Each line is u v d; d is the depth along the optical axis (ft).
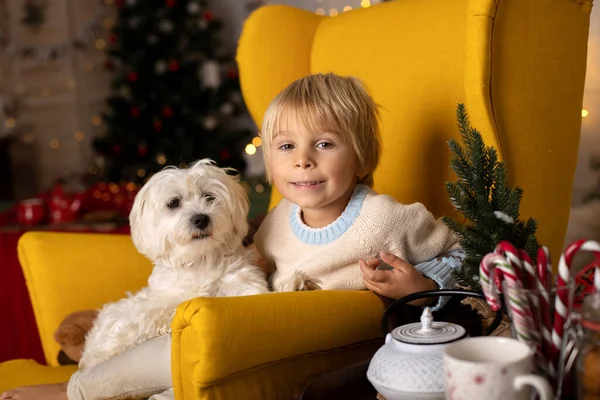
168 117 18.17
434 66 5.29
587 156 7.69
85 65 21.16
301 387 3.49
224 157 18.04
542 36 4.78
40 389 4.77
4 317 7.00
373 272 4.13
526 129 4.82
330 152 4.53
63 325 5.60
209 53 18.65
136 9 18.56
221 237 5.00
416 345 3.15
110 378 4.33
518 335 2.96
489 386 2.60
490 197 3.97
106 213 9.91
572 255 2.99
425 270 4.50
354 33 6.05
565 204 5.28
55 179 20.89
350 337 4.06
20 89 20.92
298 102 4.55
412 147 5.36
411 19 5.59
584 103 7.61
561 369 2.97
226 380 3.63
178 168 5.42
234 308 3.53
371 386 3.66
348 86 4.66
